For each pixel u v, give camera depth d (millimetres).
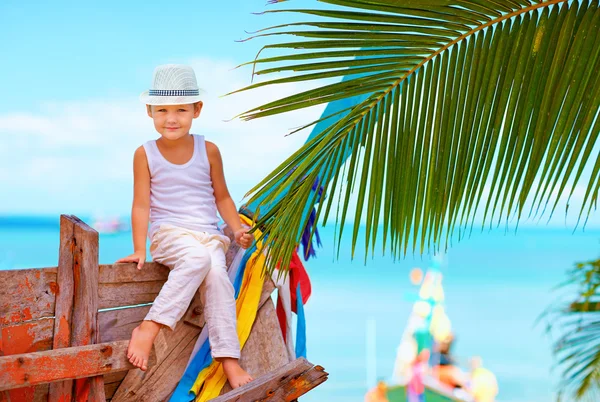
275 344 3156
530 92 2100
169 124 3023
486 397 11359
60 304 2486
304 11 2092
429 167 2195
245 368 3039
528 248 39219
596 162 2051
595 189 2066
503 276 35531
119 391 2799
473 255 37406
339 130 2252
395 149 2229
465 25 2125
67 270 2512
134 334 2639
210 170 3201
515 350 21359
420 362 11883
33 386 2443
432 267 12492
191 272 2801
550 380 17922
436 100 2189
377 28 2129
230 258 3289
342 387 18141
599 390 3604
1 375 2143
